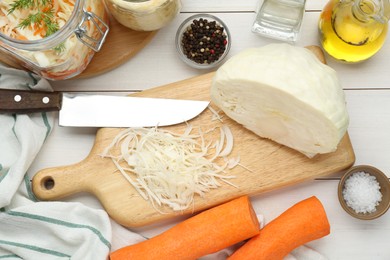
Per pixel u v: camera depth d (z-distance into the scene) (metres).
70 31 0.58
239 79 0.59
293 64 0.58
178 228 0.64
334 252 0.68
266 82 0.58
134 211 0.66
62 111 0.66
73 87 0.70
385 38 0.65
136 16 0.61
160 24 0.65
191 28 0.69
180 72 0.70
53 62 0.61
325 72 0.59
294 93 0.57
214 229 0.64
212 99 0.64
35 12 0.60
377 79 0.69
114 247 0.67
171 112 0.67
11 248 0.66
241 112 0.64
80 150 0.69
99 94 0.70
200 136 0.67
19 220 0.65
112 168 0.67
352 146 0.69
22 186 0.67
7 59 0.67
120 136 0.67
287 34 0.69
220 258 0.68
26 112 0.66
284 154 0.66
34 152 0.67
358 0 0.59
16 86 0.68
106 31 0.62
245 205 0.63
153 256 0.64
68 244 0.67
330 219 0.68
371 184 0.66
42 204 0.65
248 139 0.66
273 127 0.64
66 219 0.66
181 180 0.65
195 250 0.64
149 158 0.66
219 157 0.66
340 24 0.62
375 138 0.69
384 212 0.63
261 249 0.64
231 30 0.70
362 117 0.69
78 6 0.57
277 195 0.68
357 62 0.69
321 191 0.68
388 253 0.68
